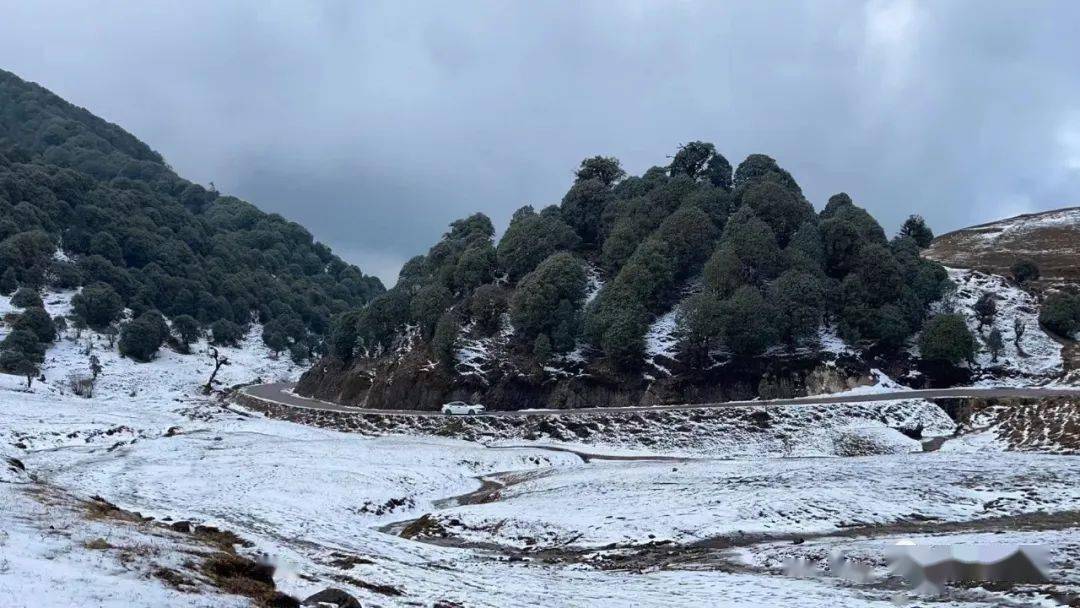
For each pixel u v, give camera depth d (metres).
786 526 33.50
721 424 67.50
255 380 144.12
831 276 90.25
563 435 71.00
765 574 26.78
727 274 83.75
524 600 22.45
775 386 75.50
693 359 80.69
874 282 84.88
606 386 81.38
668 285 91.62
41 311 139.00
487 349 91.69
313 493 43.94
